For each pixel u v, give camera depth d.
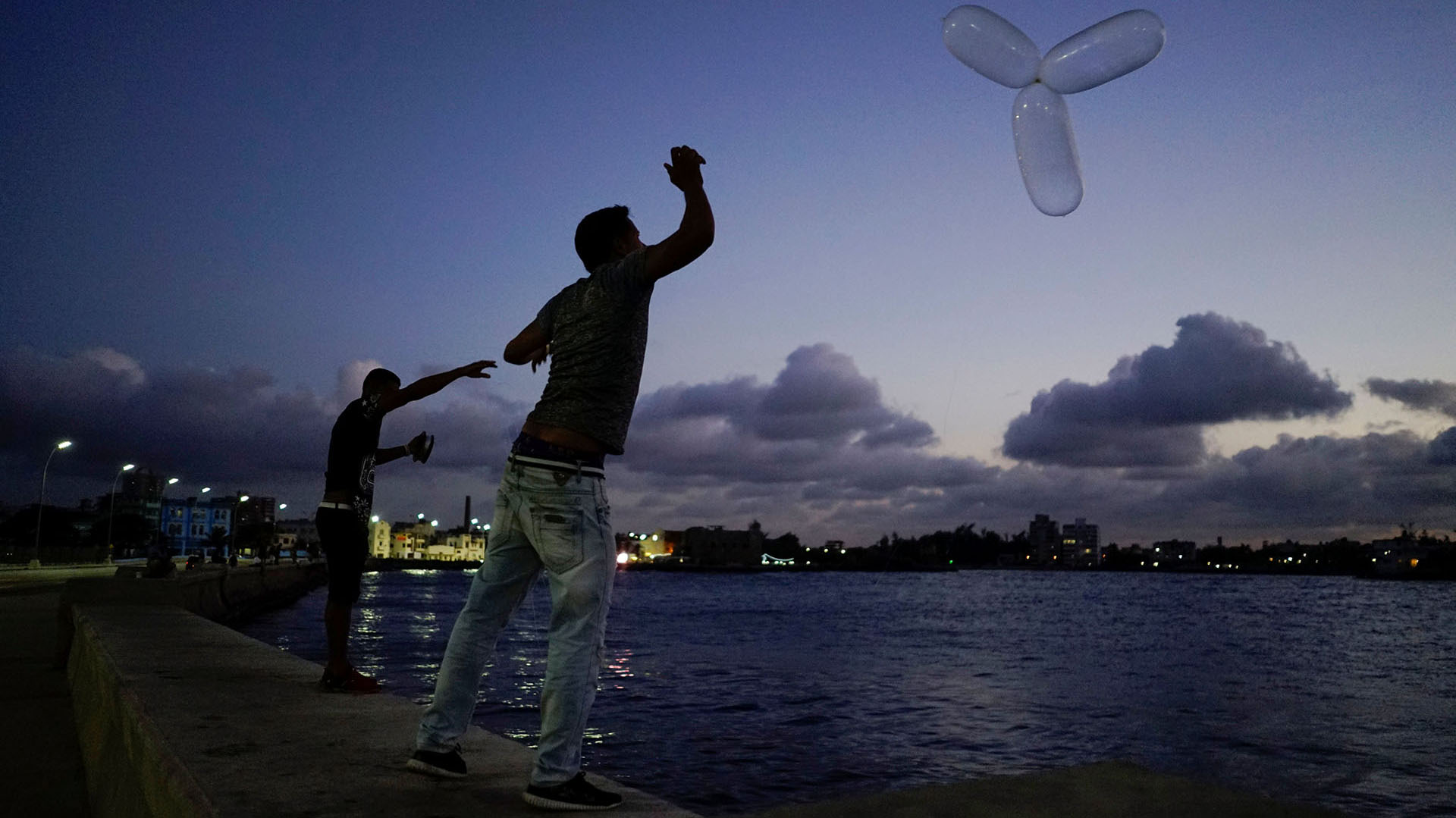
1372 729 14.66
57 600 20.12
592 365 2.73
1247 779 10.93
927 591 127.31
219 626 8.71
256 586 37.66
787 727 13.12
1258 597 113.19
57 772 5.21
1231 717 15.75
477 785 2.92
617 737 11.86
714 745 11.46
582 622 2.69
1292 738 13.74
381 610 44.69
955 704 16.41
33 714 6.91
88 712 6.05
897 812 2.34
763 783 9.45
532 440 2.76
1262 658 29.23
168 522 151.88
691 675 20.06
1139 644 34.66
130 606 10.81
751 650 27.64
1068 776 2.68
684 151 2.69
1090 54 3.77
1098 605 83.62
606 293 2.74
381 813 2.53
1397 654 31.69
